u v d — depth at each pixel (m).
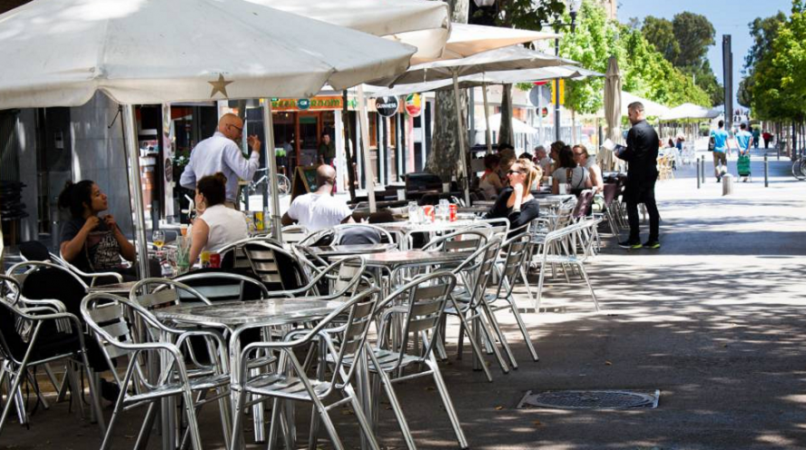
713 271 16.92
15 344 8.22
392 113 36.94
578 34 56.03
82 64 7.21
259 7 8.68
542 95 34.62
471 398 9.04
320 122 44.88
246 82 7.37
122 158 25.17
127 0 8.06
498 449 7.51
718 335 11.46
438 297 7.67
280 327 9.05
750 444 7.39
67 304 8.80
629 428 7.89
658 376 9.59
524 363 10.36
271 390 6.57
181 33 7.68
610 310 13.33
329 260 10.90
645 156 20.62
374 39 8.72
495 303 13.98
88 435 8.30
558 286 15.69
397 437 7.90
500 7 25.72
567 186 20.70
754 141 114.44
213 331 7.00
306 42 8.05
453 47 15.20
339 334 7.98
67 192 10.87
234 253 9.84
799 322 12.11
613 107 32.69
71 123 23.83
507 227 13.30
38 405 9.25
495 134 51.75
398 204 18.69
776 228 23.97
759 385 9.12
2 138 22.20
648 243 20.83
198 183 10.13
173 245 10.68
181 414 8.37
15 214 21.58
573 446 7.49
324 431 8.18
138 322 8.77
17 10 8.41
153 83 7.24
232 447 6.58
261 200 39.41
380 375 7.31
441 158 25.47
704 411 8.31
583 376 9.70
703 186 43.78
